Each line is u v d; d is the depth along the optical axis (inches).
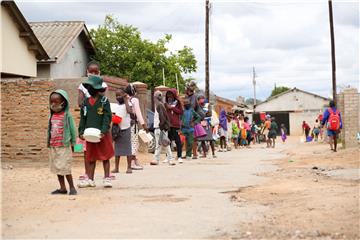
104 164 433.7
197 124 776.9
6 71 816.3
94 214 307.1
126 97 545.6
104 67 1371.8
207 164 663.1
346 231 245.4
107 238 248.5
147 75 1366.9
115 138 546.9
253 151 1036.5
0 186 424.2
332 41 1437.0
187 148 768.9
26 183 446.0
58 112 386.0
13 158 653.3
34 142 649.6
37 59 921.5
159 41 1414.9
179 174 530.6
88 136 414.6
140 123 593.9
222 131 1034.7
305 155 795.4
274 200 343.9
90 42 1282.0
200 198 364.8
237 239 242.5
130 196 377.7
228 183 448.5
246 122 1300.4
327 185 399.5
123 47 1396.4
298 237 240.5
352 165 567.5
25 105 650.2
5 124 653.9
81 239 247.6
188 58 1478.8
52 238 250.4
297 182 428.8
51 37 1155.3
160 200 357.7
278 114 3171.8
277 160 728.3
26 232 263.1
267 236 245.1
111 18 1419.8
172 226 272.7
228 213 305.6
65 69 1167.6
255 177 493.0
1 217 298.2
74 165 629.6
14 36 838.5
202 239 244.4
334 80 1434.5
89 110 424.8
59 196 374.9
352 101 919.7
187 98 773.9
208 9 1419.8
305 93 3125.0
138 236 251.6
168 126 657.0
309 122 3115.2
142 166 629.9
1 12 798.5
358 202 305.6
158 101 657.0
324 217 274.1
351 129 922.1
